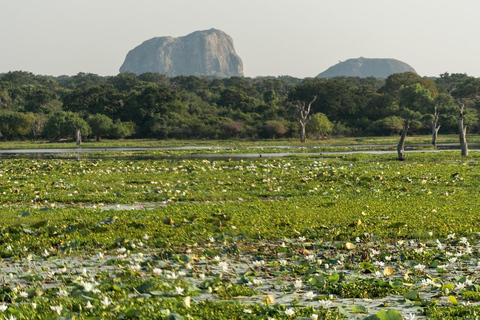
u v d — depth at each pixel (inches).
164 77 7244.1
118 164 1507.1
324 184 1037.8
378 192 924.6
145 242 547.5
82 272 429.4
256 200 856.9
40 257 492.4
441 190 941.8
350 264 454.3
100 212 722.8
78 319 294.7
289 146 3169.3
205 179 1125.7
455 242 540.1
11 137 4562.0
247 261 474.9
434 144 2765.7
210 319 304.2
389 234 576.4
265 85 7022.6
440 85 6141.7
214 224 627.8
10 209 767.1
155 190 952.3
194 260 473.1
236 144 3548.2
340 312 306.2
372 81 7583.7
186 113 4800.7
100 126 4256.9
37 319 298.5
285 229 605.6
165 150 2635.3
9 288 362.0
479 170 1263.5
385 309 331.3
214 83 7052.2
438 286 373.1
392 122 4402.1
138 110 4734.3
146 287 372.5
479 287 365.4
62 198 868.0
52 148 3297.2
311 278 383.9
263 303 333.4
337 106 4854.8
